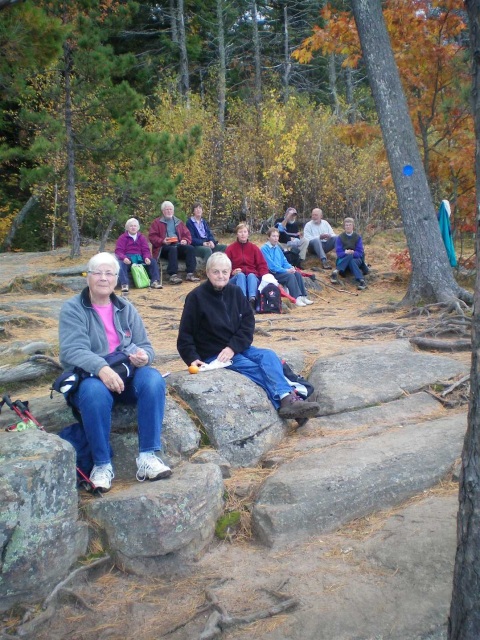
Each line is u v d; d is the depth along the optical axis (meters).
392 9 11.23
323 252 13.55
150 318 9.09
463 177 12.28
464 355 6.46
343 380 5.47
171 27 26.72
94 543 3.49
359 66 32.69
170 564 3.47
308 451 4.50
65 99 14.35
